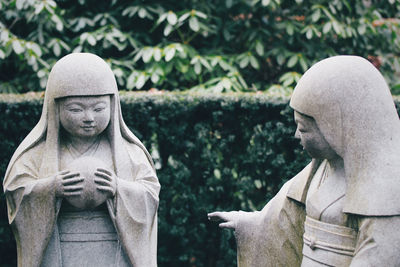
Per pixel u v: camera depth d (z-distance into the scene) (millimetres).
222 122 7309
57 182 4820
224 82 7977
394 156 4328
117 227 4930
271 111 7199
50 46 8180
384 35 9117
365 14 8891
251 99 7191
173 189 7395
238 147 7379
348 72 4410
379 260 4262
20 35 8562
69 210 4957
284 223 5055
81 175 4840
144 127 7246
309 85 4484
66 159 5004
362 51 9094
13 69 8656
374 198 4281
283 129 7145
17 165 5000
